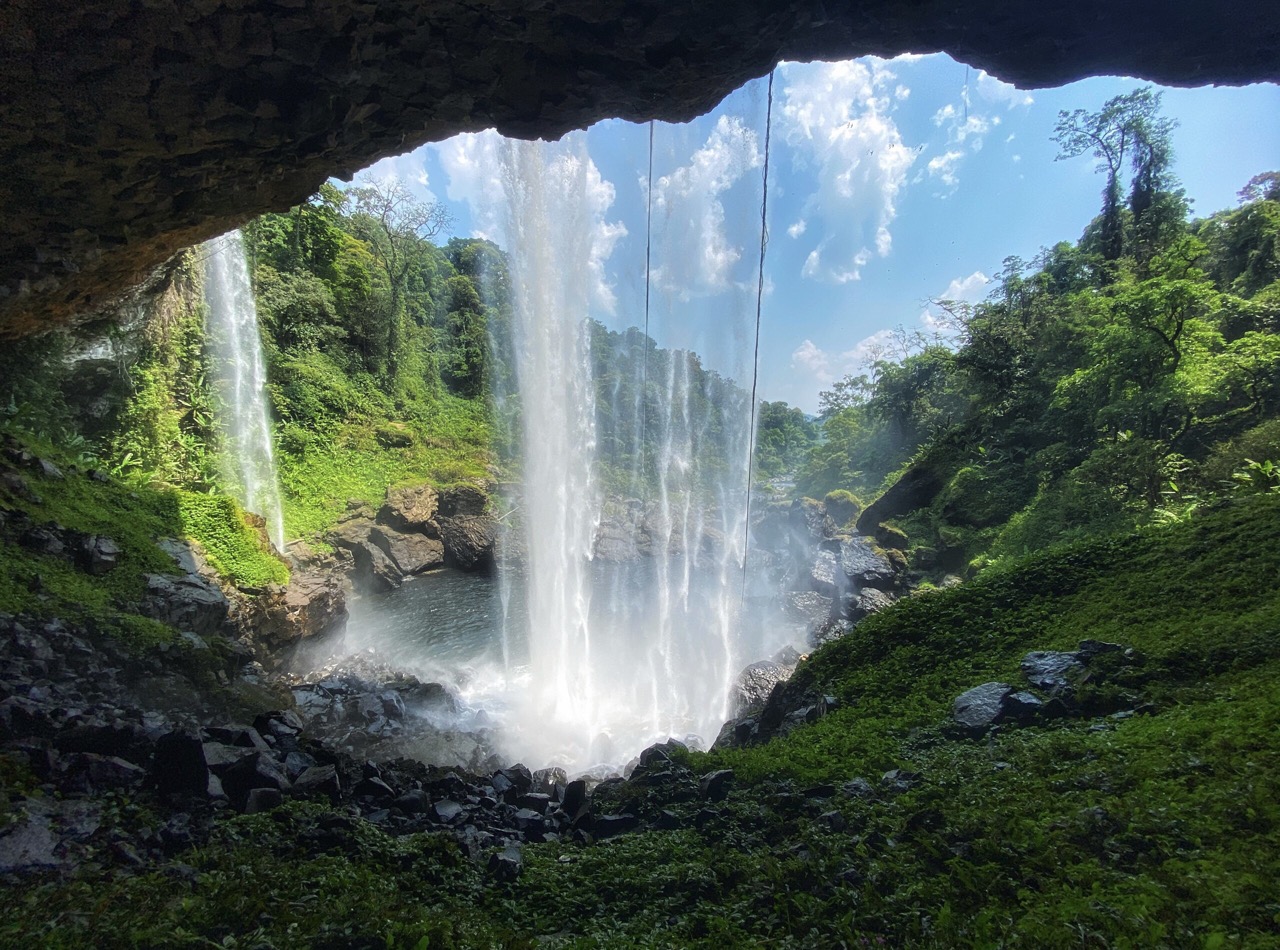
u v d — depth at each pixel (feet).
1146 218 123.95
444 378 174.60
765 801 25.26
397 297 157.89
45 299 46.73
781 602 91.15
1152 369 74.90
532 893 20.65
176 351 81.56
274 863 19.15
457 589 99.81
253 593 57.11
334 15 28.17
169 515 54.70
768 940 16.61
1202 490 61.46
